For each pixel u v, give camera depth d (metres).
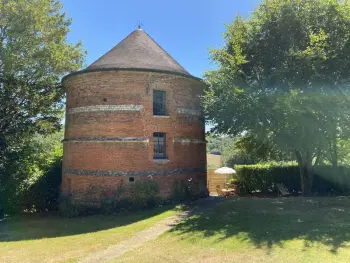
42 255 10.11
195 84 20.67
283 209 14.16
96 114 18.23
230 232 10.89
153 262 8.57
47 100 22.48
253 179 24.25
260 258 8.19
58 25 23.44
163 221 13.85
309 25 15.88
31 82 21.95
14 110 21.33
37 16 20.17
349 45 15.19
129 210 16.97
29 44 20.44
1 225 16.50
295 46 15.62
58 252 10.38
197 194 19.97
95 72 18.36
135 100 18.11
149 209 16.98
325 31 15.77
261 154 23.36
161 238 11.18
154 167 18.14
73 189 18.70
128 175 17.59
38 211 21.73
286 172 23.70
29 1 20.50
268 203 16.02
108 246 10.78
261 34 16.89
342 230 10.15
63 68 22.31
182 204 17.52
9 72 19.95
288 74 15.88
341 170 22.02
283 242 9.31
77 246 11.02
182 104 19.69
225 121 16.66
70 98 20.02
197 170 20.56
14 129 21.45
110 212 16.72
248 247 9.17
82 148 18.53
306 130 16.14
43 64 21.36
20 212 21.19
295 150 19.11
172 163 18.83
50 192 22.39
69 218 17.14
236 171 25.69
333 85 15.92
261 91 16.28
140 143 17.91
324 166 22.50
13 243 12.28
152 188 17.45
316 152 20.30
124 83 18.12
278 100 14.63
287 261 7.81
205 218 13.47
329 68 15.68
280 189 22.41
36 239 12.81
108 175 17.66
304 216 12.48
